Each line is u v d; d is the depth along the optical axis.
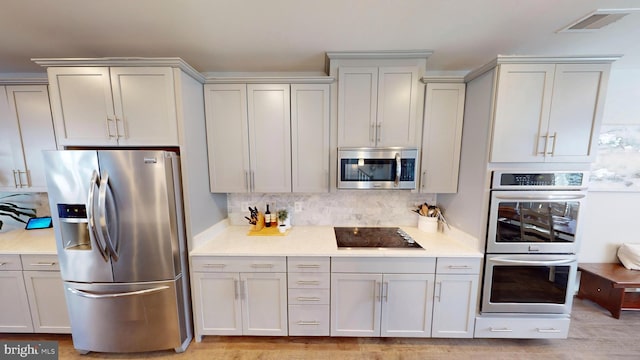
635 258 2.35
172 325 1.77
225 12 1.41
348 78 1.94
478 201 1.76
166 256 1.70
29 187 2.12
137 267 1.69
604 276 2.25
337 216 2.46
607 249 2.51
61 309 1.90
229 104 2.01
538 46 1.86
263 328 1.91
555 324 1.80
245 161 2.06
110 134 1.69
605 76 1.57
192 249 1.84
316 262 1.83
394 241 2.02
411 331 1.88
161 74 1.65
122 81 1.65
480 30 1.63
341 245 1.94
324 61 2.10
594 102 1.60
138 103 1.67
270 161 2.07
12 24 1.49
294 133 2.03
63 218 1.63
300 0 1.30
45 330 1.92
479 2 1.34
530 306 1.78
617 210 2.46
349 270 1.84
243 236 2.16
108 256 1.65
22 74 2.30
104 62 1.62
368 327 1.89
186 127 1.74
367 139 1.99
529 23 1.54
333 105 2.02
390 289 1.85
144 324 1.75
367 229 2.35
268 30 1.61
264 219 2.35
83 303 1.71
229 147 2.05
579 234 1.69
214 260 1.84
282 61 2.10
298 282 1.86
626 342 1.95
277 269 1.84
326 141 2.04
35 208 2.44
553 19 1.50
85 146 1.75
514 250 1.73
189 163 1.78
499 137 1.64
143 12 1.39
